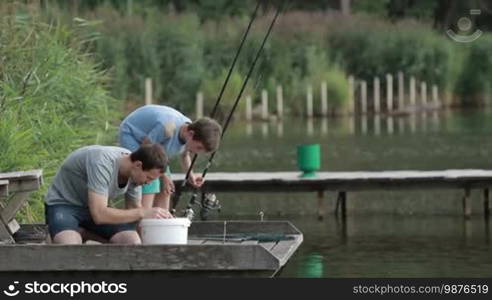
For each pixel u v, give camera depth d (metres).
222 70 47.97
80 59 22.70
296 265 17.72
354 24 56.56
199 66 47.06
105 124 21.48
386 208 24.89
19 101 18.95
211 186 23.78
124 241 14.53
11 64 19.95
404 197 26.17
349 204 25.39
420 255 18.69
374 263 17.89
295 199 25.72
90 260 13.92
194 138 15.23
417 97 57.84
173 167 26.39
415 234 21.12
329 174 24.33
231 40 48.75
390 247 19.56
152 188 15.13
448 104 59.09
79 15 40.44
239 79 47.78
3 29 20.12
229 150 35.56
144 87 45.12
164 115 15.25
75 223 14.44
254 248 13.87
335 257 18.48
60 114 20.22
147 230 14.30
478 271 17.14
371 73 56.28
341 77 53.78
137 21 46.03
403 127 45.94
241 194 26.30
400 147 36.72
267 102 51.16
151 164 14.07
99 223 14.18
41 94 19.97
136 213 14.27
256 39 49.81
